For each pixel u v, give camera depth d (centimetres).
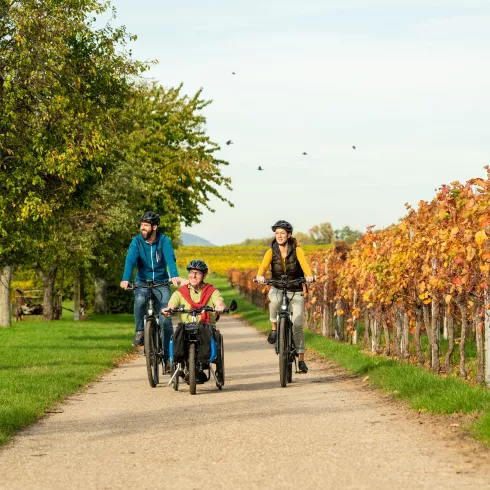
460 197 1630
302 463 934
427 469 882
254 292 7019
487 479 827
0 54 2789
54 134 2902
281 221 1788
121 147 3509
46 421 1304
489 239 1451
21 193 2983
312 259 3559
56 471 930
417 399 1330
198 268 1653
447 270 1636
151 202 5809
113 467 946
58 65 2888
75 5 2927
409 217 2034
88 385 1852
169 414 1342
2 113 2802
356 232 9550
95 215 4894
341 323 3050
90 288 7775
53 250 4625
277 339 1761
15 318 6912
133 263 1789
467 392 1280
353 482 835
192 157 6000
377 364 1889
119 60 3098
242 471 902
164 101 6216
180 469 923
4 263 3778
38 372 2047
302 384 1750
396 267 1955
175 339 1616
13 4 2814
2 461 988
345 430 1140
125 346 3180
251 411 1345
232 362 2417
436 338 1794
